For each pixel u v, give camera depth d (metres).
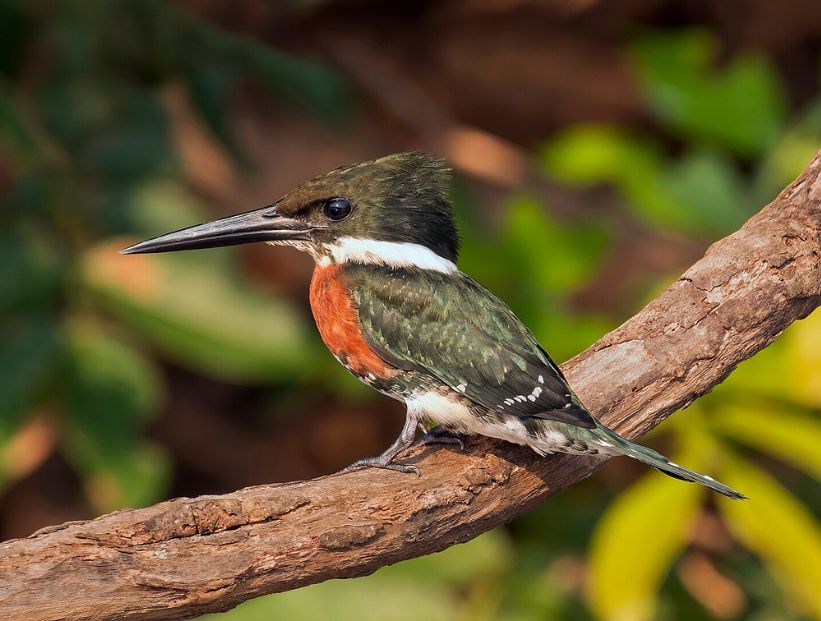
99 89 11.49
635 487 10.77
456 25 15.52
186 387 13.82
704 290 8.07
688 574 12.42
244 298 10.91
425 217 8.74
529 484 7.60
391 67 15.20
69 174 11.15
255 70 11.52
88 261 10.77
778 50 16.27
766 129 12.76
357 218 8.73
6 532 12.67
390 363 8.36
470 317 8.20
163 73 11.57
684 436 10.08
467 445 7.78
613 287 13.32
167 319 10.77
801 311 8.12
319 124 13.94
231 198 13.23
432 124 14.83
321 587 11.04
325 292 8.71
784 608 12.13
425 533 7.12
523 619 11.40
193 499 6.60
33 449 11.44
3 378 10.33
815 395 10.23
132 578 6.29
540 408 7.60
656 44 13.65
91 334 10.65
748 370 10.27
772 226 8.20
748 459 13.00
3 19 11.57
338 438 13.77
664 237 13.48
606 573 9.41
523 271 11.71
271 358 10.87
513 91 15.38
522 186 14.23
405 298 8.36
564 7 15.55
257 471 13.69
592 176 12.63
